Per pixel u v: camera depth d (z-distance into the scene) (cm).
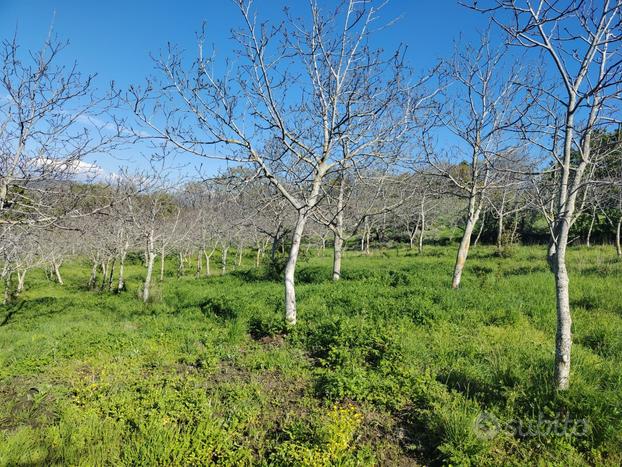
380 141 796
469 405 445
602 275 1180
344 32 743
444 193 1162
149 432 430
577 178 419
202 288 1777
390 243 3703
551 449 376
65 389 577
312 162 791
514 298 899
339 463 370
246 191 888
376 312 845
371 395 491
